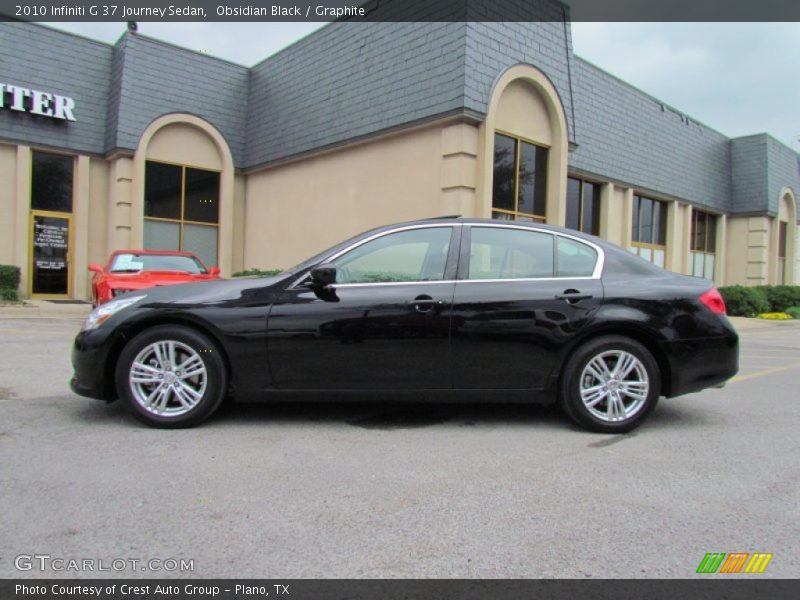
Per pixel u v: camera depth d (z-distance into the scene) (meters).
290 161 16.25
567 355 4.66
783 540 2.91
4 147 15.16
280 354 4.52
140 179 16.20
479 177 11.77
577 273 4.80
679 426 4.95
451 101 11.50
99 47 16.58
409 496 3.37
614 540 2.89
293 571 2.57
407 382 4.61
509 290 4.66
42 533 2.86
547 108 13.39
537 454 4.13
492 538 2.89
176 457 3.93
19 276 15.03
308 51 15.83
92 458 3.88
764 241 24.17
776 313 21.09
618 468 3.88
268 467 3.78
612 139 18.16
